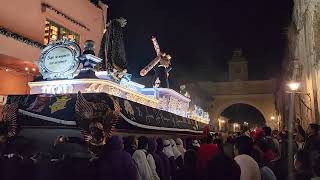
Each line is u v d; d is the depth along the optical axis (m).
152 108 8.02
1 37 11.62
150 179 5.97
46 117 5.91
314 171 3.89
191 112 12.62
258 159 5.64
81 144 5.23
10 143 5.36
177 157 8.11
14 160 5.17
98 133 5.34
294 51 23.00
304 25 17.34
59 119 5.81
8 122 6.16
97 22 18.09
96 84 6.26
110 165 4.76
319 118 13.83
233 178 3.99
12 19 12.49
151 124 7.41
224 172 4.01
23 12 13.04
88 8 17.30
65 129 6.02
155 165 6.50
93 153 5.24
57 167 4.97
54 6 14.74
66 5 15.53
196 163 6.12
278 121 34.09
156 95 9.45
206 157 7.09
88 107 5.57
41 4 14.02
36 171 5.08
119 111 5.98
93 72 6.59
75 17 16.17
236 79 40.03
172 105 10.47
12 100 6.38
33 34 13.48
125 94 7.16
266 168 5.27
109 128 5.61
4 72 13.04
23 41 12.56
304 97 18.59
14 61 12.75
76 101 5.73
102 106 5.58
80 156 4.93
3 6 12.11
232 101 38.53
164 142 7.88
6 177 5.10
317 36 13.58
